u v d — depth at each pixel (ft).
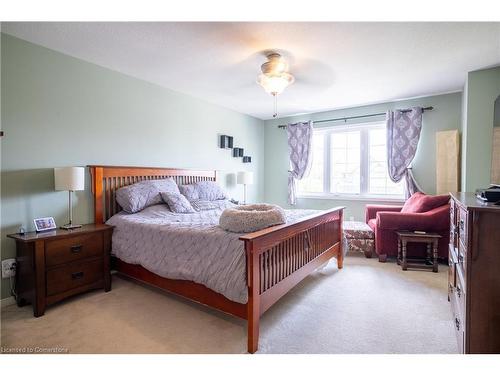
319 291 8.26
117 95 9.92
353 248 11.99
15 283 7.31
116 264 8.75
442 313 6.84
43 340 5.70
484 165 9.73
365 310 7.03
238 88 11.78
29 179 7.72
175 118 12.19
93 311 7.00
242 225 6.18
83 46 7.91
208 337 5.84
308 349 5.42
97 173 9.14
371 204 14.88
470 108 9.87
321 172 16.70
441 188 12.52
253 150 17.57
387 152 13.83
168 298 7.81
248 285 5.32
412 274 9.75
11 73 7.34
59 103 8.35
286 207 17.84
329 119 15.93
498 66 9.34
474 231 4.16
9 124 7.32
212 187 12.61
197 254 6.38
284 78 8.39
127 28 6.91
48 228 7.72
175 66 9.37
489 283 4.11
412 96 13.08
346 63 9.00
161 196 10.21
